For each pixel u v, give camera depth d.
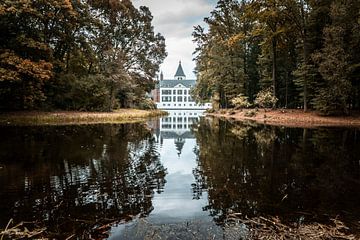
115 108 42.19
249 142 14.82
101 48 40.72
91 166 9.30
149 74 49.22
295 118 28.33
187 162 10.29
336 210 5.66
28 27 25.83
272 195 6.57
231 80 43.44
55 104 32.72
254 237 4.52
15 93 25.67
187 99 128.00
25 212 5.51
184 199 6.32
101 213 5.50
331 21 29.39
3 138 15.15
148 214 5.48
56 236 4.57
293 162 9.98
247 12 33.47
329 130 20.00
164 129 23.59
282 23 33.50
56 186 7.14
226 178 8.05
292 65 38.06
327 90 27.30
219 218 5.31
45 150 11.91
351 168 9.03
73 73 35.03
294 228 4.81
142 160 10.51
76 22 32.88
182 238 4.49
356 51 26.25
